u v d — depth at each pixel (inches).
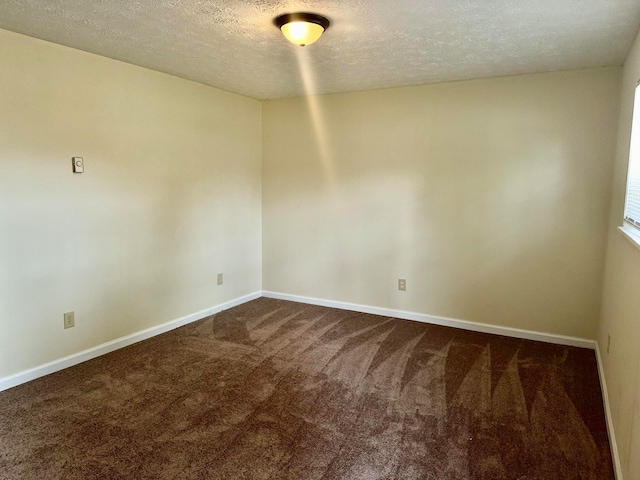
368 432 89.7
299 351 132.4
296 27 89.3
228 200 173.0
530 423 93.3
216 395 104.4
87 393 104.7
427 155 155.6
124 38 105.5
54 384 109.1
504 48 109.9
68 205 117.0
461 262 153.9
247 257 186.2
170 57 121.6
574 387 109.8
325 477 75.9
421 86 153.7
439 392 107.0
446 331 152.2
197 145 156.4
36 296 111.4
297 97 177.8
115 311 132.0
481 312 152.3
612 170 129.0
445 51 112.6
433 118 153.1
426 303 161.6
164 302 148.4
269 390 107.3
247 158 181.5
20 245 107.3
